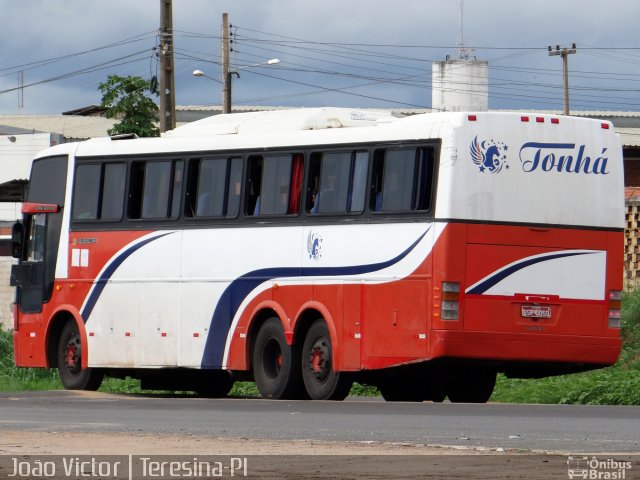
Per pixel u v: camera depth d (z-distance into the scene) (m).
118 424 27.73
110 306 45.91
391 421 27.91
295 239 40.34
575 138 38.50
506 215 37.34
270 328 41.09
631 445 21.89
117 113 88.38
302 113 41.59
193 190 43.62
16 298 49.66
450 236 36.62
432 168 37.16
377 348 37.94
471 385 42.69
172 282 43.94
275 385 40.78
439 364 37.06
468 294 36.78
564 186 38.28
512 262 37.38
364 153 38.81
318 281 39.59
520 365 38.12
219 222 42.69
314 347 39.88
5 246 88.38
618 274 39.06
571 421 27.58
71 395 43.72
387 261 37.84
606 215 38.91
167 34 83.31
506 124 37.47
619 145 39.28
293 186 40.66
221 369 42.47
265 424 27.42
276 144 41.25
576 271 38.34
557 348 37.91
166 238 44.22
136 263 45.09
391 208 37.91
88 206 46.88
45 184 48.53
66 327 48.03
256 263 41.44
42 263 48.53
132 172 45.50
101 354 46.19
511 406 34.22
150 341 44.53
